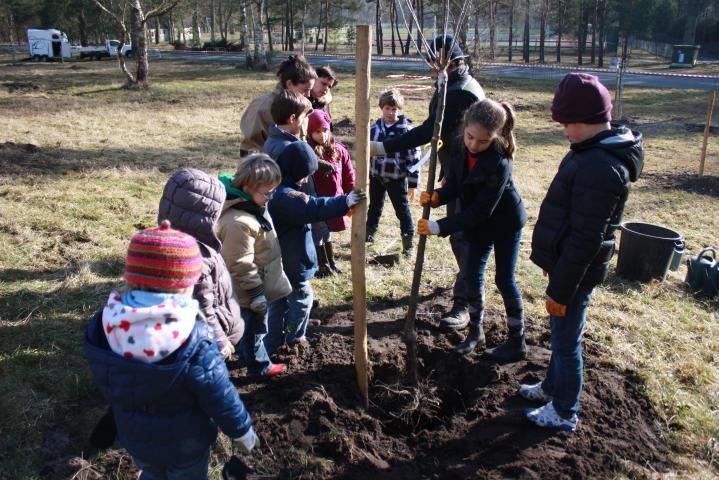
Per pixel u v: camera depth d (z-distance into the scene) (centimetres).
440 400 363
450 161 380
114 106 1636
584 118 256
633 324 446
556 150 1202
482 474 285
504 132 336
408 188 562
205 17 7206
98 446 234
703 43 4738
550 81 2573
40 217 597
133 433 206
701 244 669
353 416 326
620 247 554
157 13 2139
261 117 402
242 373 355
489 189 335
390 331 420
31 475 274
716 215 784
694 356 403
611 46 4950
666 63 4109
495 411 332
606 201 254
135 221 623
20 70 2916
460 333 417
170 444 208
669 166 1083
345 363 373
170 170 875
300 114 337
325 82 470
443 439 318
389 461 303
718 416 338
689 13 4606
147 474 229
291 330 377
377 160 557
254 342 333
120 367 190
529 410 322
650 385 358
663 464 297
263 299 303
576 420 311
